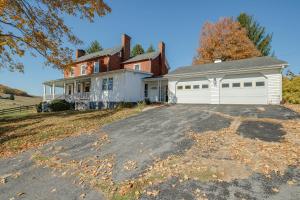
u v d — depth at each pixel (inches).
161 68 1138.7
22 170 241.6
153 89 969.5
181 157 239.5
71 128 440.1
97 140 338.0
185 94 787.4
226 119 421.1
